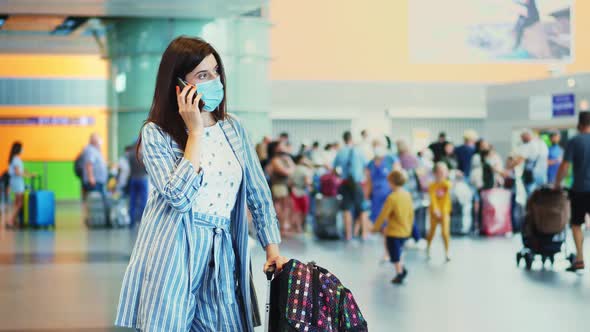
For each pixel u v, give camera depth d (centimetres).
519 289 1002
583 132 1130
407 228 1052
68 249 1473
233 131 389
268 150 1873
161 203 372
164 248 363
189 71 373
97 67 3428
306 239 1667
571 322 794
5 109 3384
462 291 984
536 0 3466
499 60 3531
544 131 2298
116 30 1920
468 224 1750
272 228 397
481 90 3409
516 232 1761
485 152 1789
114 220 1978
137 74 1883
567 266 1225
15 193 1998
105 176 2042
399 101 3362
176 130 374
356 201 1655
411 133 3388
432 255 1373
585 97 2178
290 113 3291
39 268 1214
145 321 360
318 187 1872
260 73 1933
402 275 1045
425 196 1662
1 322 803
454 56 3578
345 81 3325
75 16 1875
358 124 3341
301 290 368
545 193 1185
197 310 377
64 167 3416
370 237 1705
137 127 1895
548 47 3462
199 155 362
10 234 1797
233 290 381
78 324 790
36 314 845
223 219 379
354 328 369
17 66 3384
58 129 3419
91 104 3425
